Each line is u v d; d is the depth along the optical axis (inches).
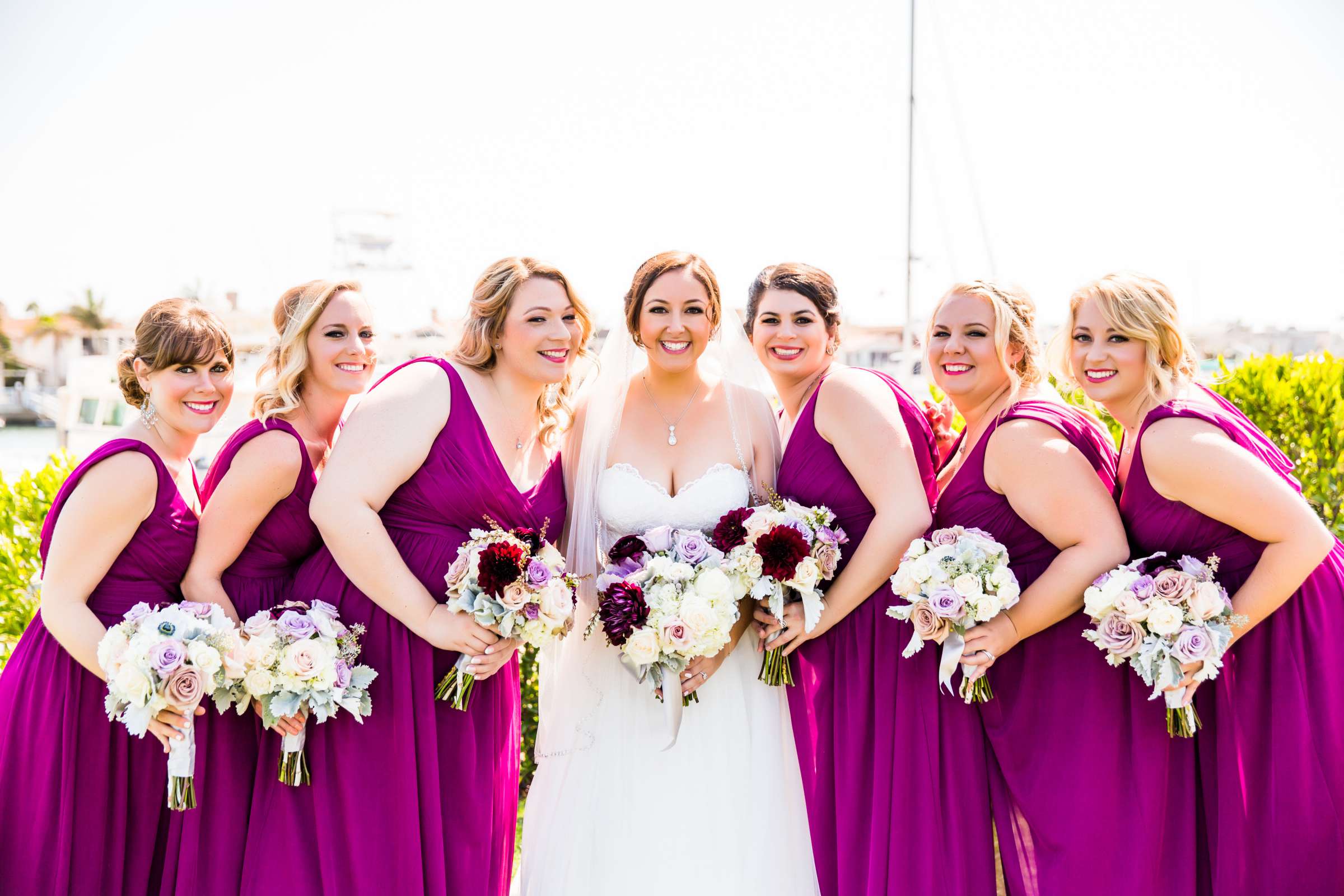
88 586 115.4
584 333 133.3
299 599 123.2
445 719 121.8
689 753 127.2
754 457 137.9
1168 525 116.7
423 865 118.0
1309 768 111.1
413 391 122.8
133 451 117.7
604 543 136.3
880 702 124.8
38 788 115.2
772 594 120.2
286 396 127.4
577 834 127.8
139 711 104.2
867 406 127.9
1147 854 113.8
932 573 112.8
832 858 126.3
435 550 121.8
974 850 122.0
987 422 129.9
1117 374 120.8
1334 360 205.8
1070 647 119.6
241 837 120.0
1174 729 111.7
